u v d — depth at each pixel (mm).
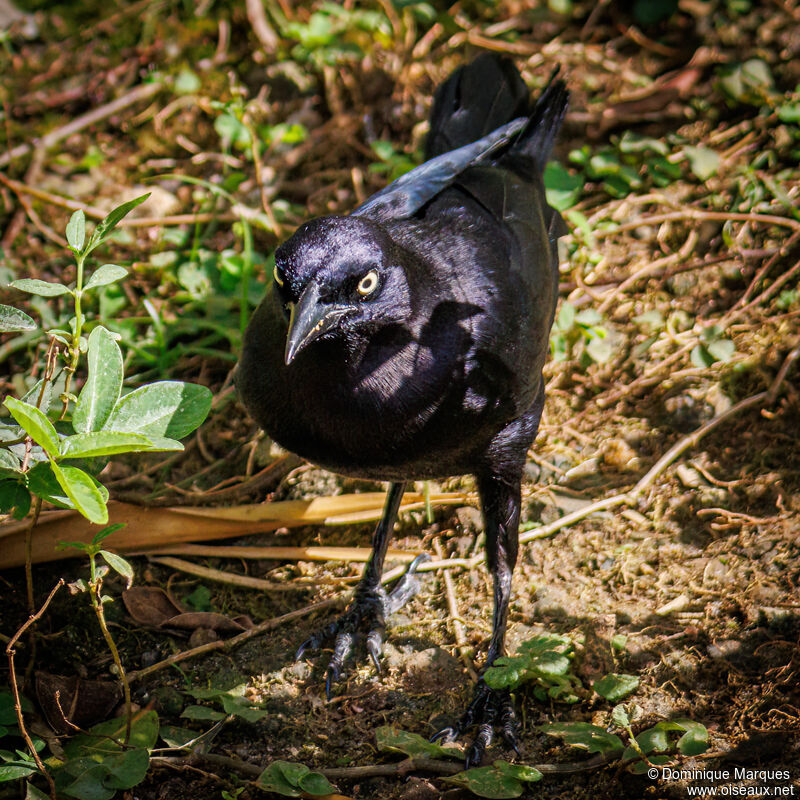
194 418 6918
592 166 12062
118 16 14586
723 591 8461
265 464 10117
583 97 13227
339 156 13117
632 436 9969
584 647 8195
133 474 10156
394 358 6992
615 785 7219
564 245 11461
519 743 7598
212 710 7789
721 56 13047
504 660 7488
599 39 13961
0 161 13164
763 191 11516
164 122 13602
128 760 7270
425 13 13805
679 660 7965
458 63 13734
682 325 10820
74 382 10609
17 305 11367
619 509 9359
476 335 7324
